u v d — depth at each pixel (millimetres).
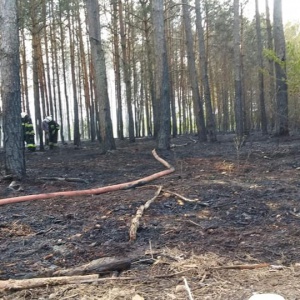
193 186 7098
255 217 5215
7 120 8078
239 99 17484
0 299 3031
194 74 18328
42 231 4914
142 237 4527
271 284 3152
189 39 18016
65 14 23047
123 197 6477
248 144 16188
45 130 20031
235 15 17297
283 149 12711
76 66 33219
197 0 17609
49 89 27812
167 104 13797
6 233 4902
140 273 3490
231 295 2961
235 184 7258
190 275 3400
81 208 5922
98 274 3473
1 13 7914
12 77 8031
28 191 7379
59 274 3475
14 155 8133
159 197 6391
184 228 4809
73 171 10008
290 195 6277
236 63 17438
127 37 26062
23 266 3795
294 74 13445
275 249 4031
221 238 4414
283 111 18359
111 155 13641
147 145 18453
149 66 22734
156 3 13031
